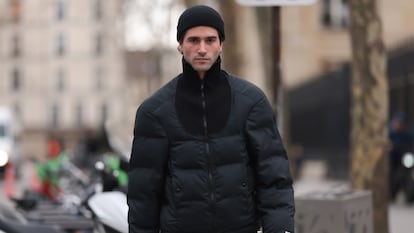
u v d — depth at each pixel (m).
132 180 9.77
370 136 22.06
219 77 9.56
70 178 26.66
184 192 9.50
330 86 61.16
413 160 40.06
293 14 92.19
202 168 9.52
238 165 9.56
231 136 9.55
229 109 9.55
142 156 9.69
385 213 22.12
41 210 21.58
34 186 29.27
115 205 15.35
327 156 66.06
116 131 21.45
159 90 9.73
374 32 21.84
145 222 9.76
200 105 9.52
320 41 92.38
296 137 76.12
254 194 9.73
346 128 58.00
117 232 15.10
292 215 9.62
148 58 101.69
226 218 9.51
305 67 92.00
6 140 87.69
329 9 92.44
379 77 21.94
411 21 80.56
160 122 9.59
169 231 9.60
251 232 9.67
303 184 59.06
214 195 9.49
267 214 9.60
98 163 17.98
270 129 9.67
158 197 9.77
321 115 67.62
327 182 61.41
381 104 22.02
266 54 35.94
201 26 9.43
